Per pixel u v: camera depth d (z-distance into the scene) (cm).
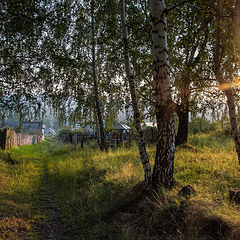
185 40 574
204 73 572
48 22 590
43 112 648
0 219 390
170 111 455
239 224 281
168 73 456
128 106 807
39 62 633
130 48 712
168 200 402
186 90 639
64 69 766
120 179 615
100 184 623
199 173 562
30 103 606
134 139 1400
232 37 474
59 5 612
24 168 920
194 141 1173
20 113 595
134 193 497
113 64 822
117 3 705
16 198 533
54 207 527
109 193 551
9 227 374
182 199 381
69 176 800
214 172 551
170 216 349
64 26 641
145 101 805
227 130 1248
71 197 578
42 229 405
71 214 473
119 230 369
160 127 466
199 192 422
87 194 579
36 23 581
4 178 699
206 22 520
